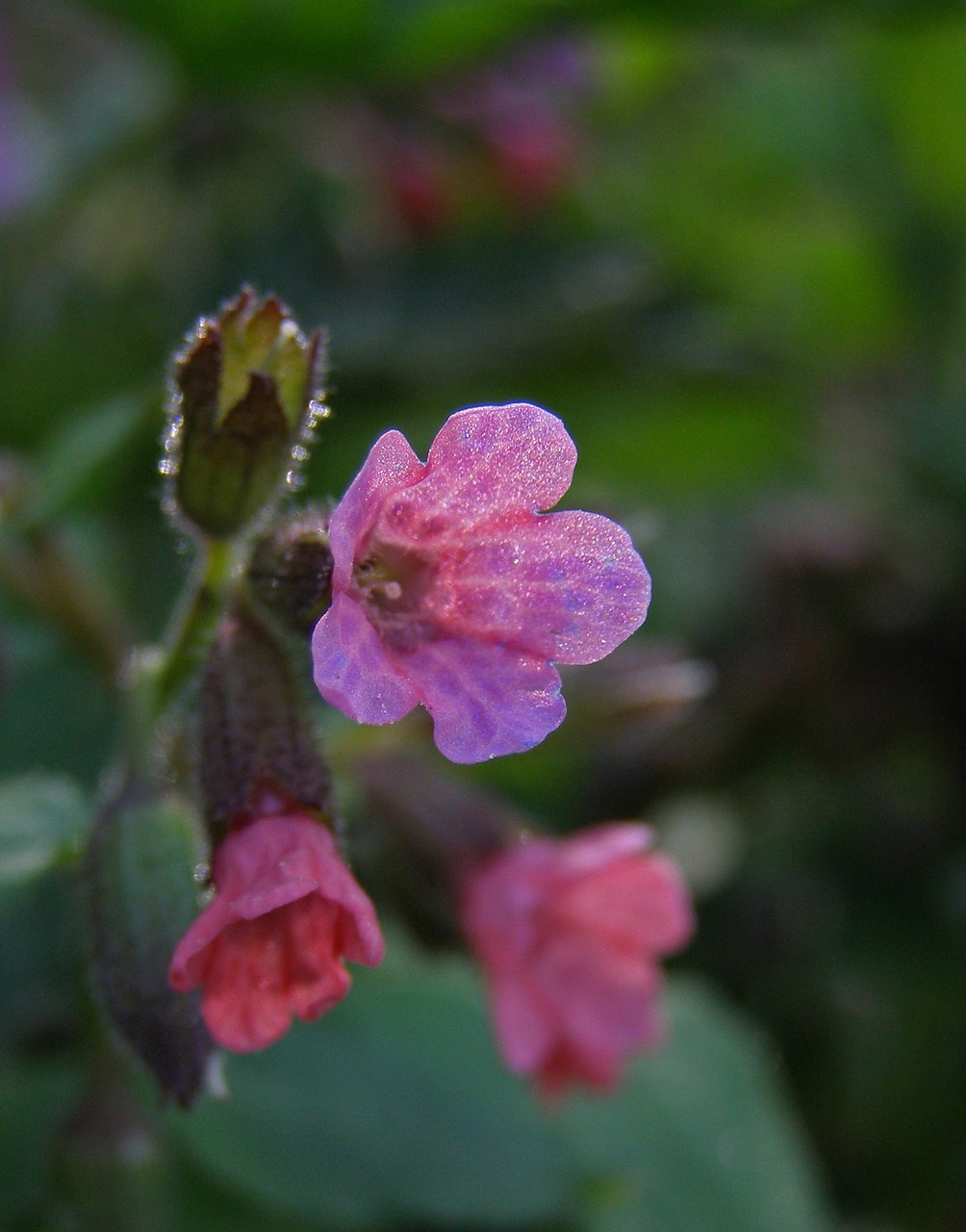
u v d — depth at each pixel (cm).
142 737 16
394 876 17
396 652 14
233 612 16
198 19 21
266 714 15
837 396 28
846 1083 21
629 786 21
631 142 29
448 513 15
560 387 24
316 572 15
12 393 23
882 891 22
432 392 23
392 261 25
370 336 23
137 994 15
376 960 14
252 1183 18
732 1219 19
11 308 23
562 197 26
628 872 17
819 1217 19
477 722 14
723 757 22
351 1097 18
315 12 21
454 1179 18
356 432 23
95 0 21
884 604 22
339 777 17
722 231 29
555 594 15
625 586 15
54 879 18
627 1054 17
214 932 14
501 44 21
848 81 27
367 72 21
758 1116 19
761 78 28
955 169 27
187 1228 18
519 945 17
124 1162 17
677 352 24
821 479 26
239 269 24
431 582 15
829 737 22
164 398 18
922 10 20
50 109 31
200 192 23
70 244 24
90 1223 17
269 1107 18
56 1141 17
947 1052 21
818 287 28
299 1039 18
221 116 23
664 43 21
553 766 21
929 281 27
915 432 24
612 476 26
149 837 16
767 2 20
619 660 18
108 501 21
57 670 20
